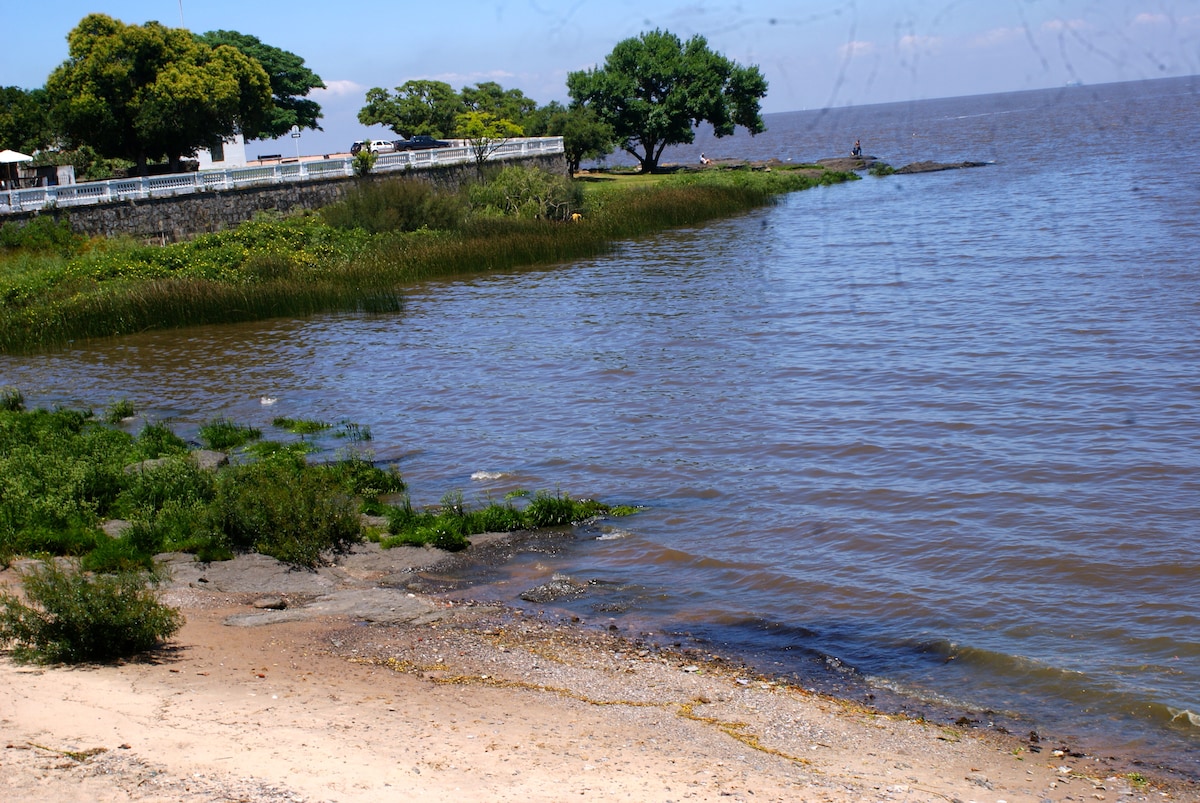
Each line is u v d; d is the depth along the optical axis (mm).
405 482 14688
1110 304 24391
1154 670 8484
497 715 7602
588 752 6887
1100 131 92938
